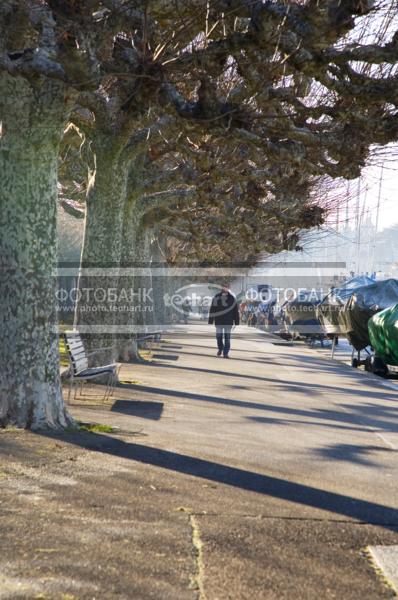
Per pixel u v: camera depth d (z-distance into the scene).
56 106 8.92
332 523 6.13
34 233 9.30
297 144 12.21
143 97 9.95
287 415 12.40
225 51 9.30
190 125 10.34
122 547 5.29
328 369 24.31
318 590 4.73
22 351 9.30
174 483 7.09
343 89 10.46
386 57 9.59
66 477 7.06
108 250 15.41
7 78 8.89
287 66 10.59
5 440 8.53
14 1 8.50
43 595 4.41
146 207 22.41
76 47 8.09
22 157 9.16
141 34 10.60
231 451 8.77
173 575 4.83
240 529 5.84
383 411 13.77
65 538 5.40
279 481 7.43
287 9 8.40
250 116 10.34
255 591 4.65
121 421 10.48
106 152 14.96
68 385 14.38
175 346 31.89
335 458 8.83
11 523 5.66
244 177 18.14
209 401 13.62
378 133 11.71
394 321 21.53
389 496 7.09
